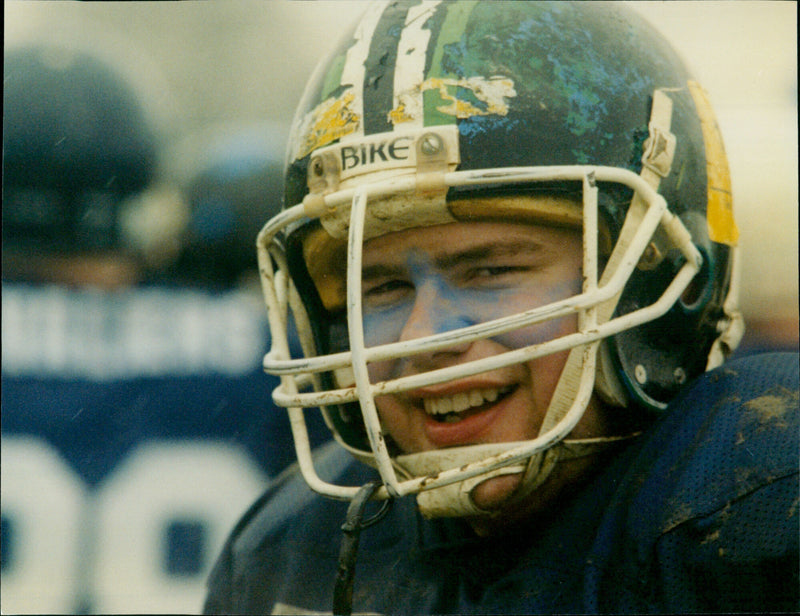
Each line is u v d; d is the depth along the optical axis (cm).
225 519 548
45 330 554
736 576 223
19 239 582
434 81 264
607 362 261
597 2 292
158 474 548
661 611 231
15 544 533
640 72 279
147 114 648
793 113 523
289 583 325
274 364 272
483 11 276
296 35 652
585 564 246
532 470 255
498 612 258
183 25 685
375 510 323
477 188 254
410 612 289
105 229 599
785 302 593
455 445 264
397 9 287
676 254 271
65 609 530
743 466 228
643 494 240
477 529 278
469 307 261
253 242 602
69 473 541
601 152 263
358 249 249
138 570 540
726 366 257
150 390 554
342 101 274
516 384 262
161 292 580
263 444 555
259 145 631
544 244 260
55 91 618
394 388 246
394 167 261
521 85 263
